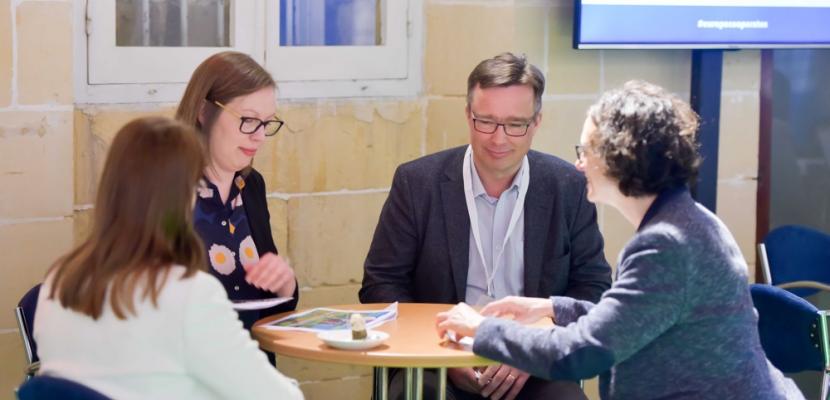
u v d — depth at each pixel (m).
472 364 2.46
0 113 3.14
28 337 2.69
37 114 3.19
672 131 2.30
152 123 2.06
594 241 3.20
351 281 3.82
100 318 2.01
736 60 4.46
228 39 3.57
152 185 2.02
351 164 3.76
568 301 2.66
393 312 2.84
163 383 2.01
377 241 3.24
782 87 4.58
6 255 3.19
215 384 2.04
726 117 4.47
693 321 2.25
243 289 2.90
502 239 3.15
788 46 4.32
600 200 2.42
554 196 3.16
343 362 2.46
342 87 3.73
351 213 3.78
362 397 3.90
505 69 3.00
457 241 3.14
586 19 4.00
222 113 2.80
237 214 2.94
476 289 3.16
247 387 2.05
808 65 4.60
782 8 4.29
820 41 4.37
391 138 3.81
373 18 3.80
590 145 2.38
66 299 2.02
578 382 3.06
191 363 2.02
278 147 3.64
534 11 4.07
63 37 3.20
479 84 3.01
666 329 2.25
